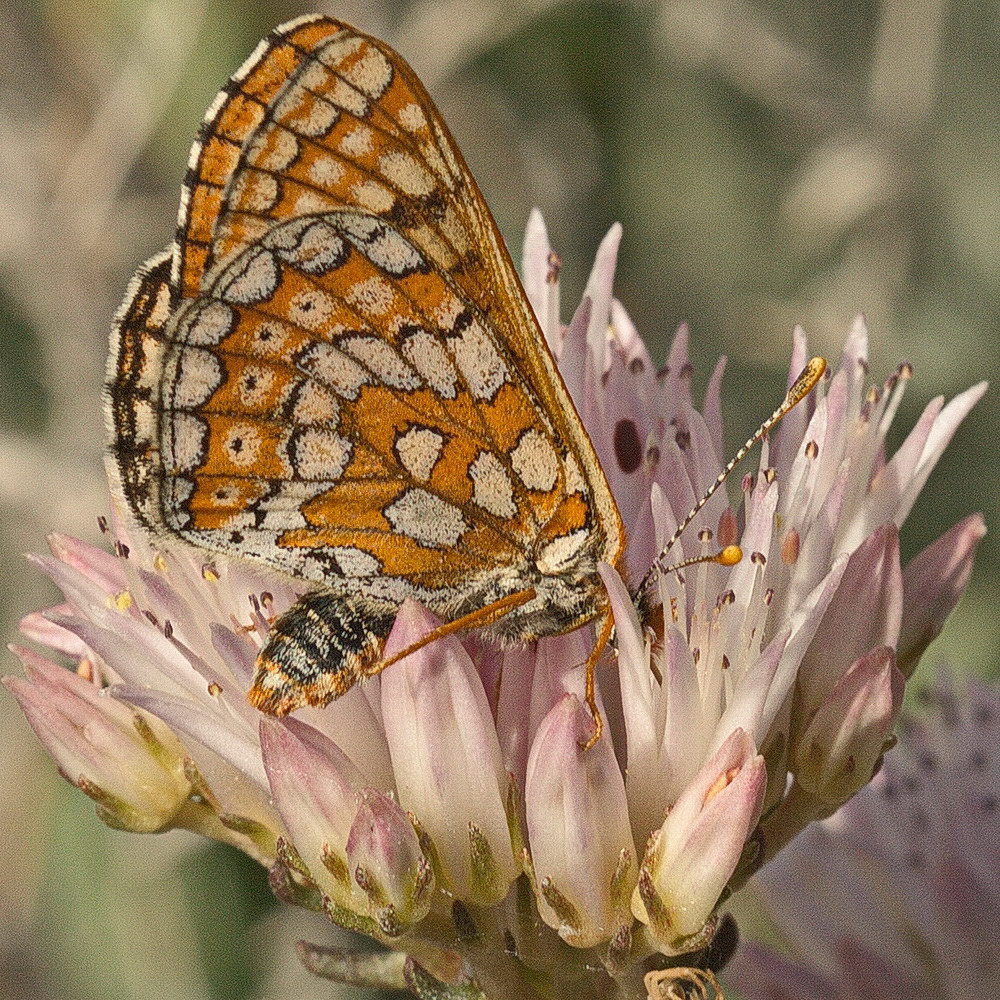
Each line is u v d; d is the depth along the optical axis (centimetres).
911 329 30
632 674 18
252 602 19
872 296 30
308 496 18
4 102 25
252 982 23
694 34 30
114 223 25
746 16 30
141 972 23
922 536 29
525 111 30
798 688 19
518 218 29
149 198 25
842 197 30
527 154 30
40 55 25
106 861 23
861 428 19
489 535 18
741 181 31
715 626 18
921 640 19
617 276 30
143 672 18
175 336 18
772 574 18
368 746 18
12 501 25
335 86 18
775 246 31
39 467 25
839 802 18
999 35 30
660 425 19
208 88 24
